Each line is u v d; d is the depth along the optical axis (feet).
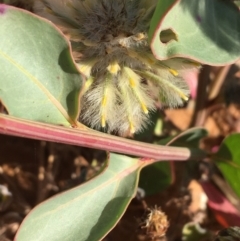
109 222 0.26
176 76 0.29
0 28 0.24
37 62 0.25
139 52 0.28
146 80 0.29
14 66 0.24
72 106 0.25
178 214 0.41
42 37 0.24
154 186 0.39
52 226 0.25
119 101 0.28
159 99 0.30
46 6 0.30
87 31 0.29
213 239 0.35
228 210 0.40
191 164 0.42
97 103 0.28
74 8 0.29
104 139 0.25
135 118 0.28
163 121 0.43
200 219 0.42
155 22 0.21
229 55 0.26
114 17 0.29
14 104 0.24
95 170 0.42
